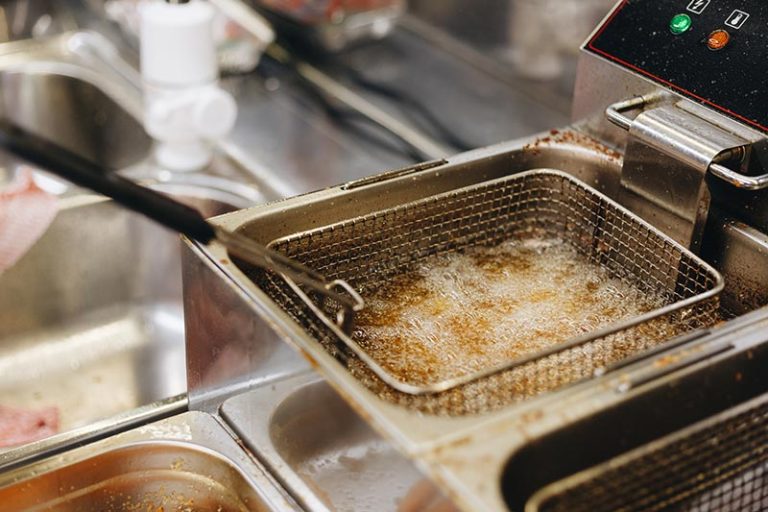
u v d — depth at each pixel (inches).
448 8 57.7
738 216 38.7
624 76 40.2
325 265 38.8
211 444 37.1
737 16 38.7
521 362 33.5
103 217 48.5
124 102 53.4
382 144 53.0
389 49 59.6
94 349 48.7
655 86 39.4
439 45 58.9
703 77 38.7
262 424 36.3
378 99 56.0
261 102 55.0
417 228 39.8
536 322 38.4
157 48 48.6
